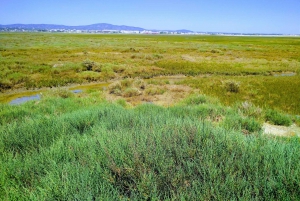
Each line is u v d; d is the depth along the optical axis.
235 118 6.37
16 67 20.39
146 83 16.00
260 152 2.89
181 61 28.84
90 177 2.33
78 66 21.23
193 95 12.21
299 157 2.78
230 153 3.01
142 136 3.46
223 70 23.39
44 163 3.00
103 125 4.50
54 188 2.23
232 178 2.21
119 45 53.38
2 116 6.64
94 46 48.62
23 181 2.71
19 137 4.12
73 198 2.08
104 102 9.64
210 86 15.69
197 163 2.64
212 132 3.70
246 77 20.27
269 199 2.04
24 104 9.31
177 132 3.57
